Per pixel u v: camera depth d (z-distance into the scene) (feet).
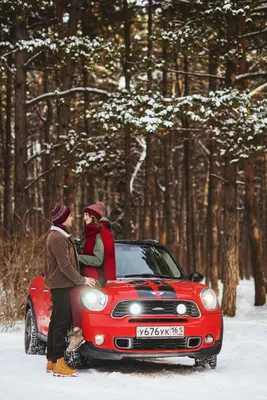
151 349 27.14
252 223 73.15
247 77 62.95
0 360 30.35
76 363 28.22
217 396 22.54
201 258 156.66
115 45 63.21
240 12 57.26
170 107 54.03
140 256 31.81
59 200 67.21
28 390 22.94
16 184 67.36
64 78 69.05
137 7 81.05
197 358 29.09
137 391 22.99
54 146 67.05
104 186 134.31
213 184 84.94
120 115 54.70
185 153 94.48
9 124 93.35
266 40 74.02
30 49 60.49
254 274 73.41
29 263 45.80
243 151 56.29
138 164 104.53
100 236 28.40
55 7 73.31
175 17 72.90
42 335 31.37
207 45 73.15
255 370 28.73
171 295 27.61
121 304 27.14
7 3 62.64
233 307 63.05
